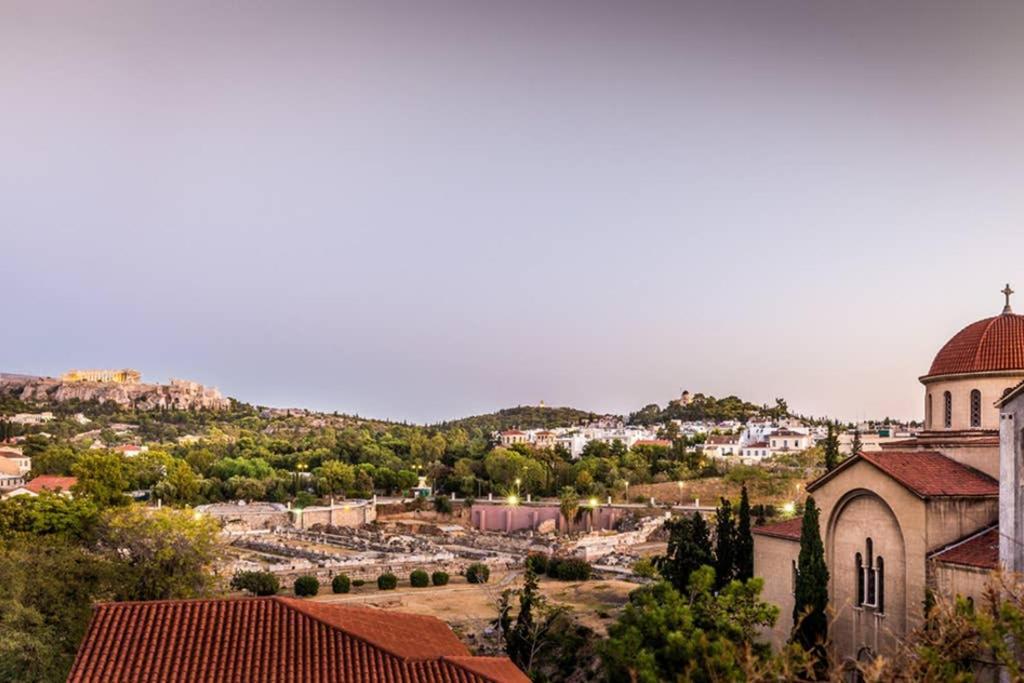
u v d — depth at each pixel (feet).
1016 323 196.44
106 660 111.14
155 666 110.22
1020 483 147.74
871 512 180.96
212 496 637.30
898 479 170.81
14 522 329.93
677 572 228.02
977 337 197.57
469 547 461.37
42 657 165.37
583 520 565.12
